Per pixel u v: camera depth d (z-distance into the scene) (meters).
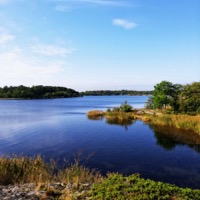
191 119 32.69
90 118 45.94
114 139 25.34
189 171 14.72
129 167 15.55
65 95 189.12
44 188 8.90
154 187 7.94
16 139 25.28
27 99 156.38
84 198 7.70
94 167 15.52
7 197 7.80
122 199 7.05
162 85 50.91
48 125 36.16
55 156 18.28
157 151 19.83
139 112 51.09
